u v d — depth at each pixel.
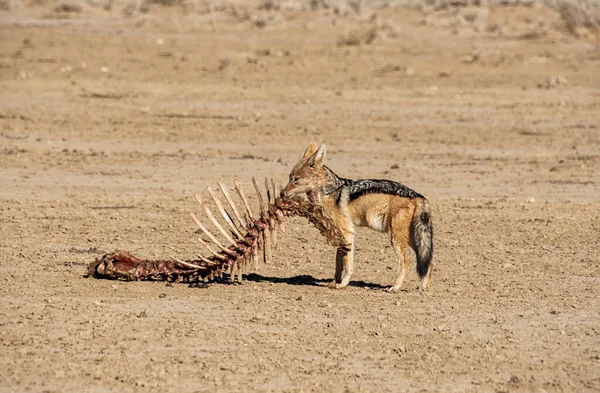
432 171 71.88
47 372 31.02
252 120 90.06
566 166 74.62
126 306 38.41
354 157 76.12
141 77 111.06
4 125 85.19
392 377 31.28
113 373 31.00
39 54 126.50
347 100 100.62
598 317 38.41
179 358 32.50
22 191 62.72
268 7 177.62
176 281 42.56
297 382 30.61
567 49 138.50
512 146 81.75
